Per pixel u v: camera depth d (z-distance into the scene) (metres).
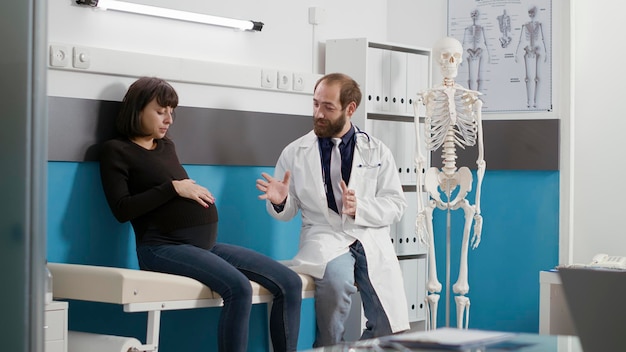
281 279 3.46
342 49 4.48
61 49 3.40
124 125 3.48
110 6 3.57
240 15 4.14
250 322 4.16
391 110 4.57
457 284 4.43
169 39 3.85
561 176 4.77
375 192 3.94
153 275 3.12
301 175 3.89
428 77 4.79
